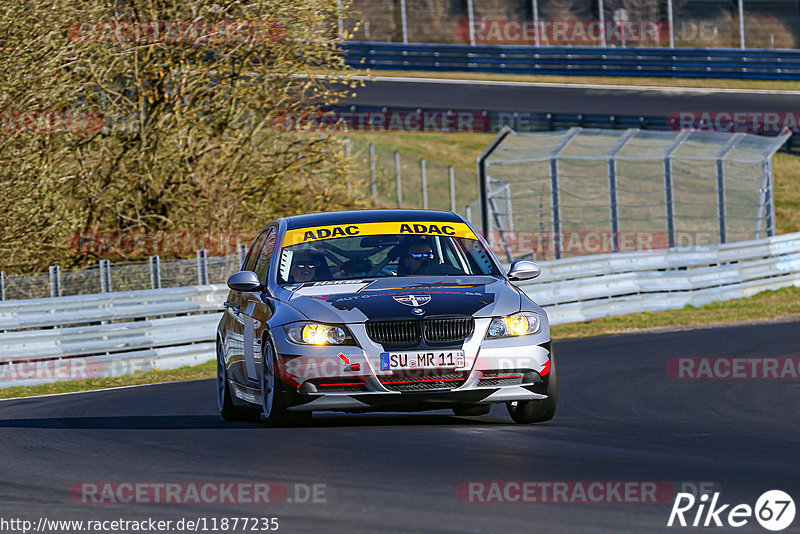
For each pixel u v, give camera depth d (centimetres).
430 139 15125
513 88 15950
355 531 1574
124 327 5491
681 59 16662
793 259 8806
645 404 3375
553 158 8906
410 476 2017
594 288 7300
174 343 5700
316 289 2888
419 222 3183
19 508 1883
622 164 12631
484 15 18550
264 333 2856
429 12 18388
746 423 2881
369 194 11512
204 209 8619
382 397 2662
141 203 8662
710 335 5862
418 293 2791
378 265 3014
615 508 1700
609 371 4409
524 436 2581
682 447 2388
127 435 2884
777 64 16750
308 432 2728
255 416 3338
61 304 5334
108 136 8425
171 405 3891
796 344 5175
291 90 8825
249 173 8725
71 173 8312
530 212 10556
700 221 11450
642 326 6981
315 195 9006
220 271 6594
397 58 16288
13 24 7300
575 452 2297
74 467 2328
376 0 18225
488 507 1719
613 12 18962
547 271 7075
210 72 8550
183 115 8575
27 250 7662
